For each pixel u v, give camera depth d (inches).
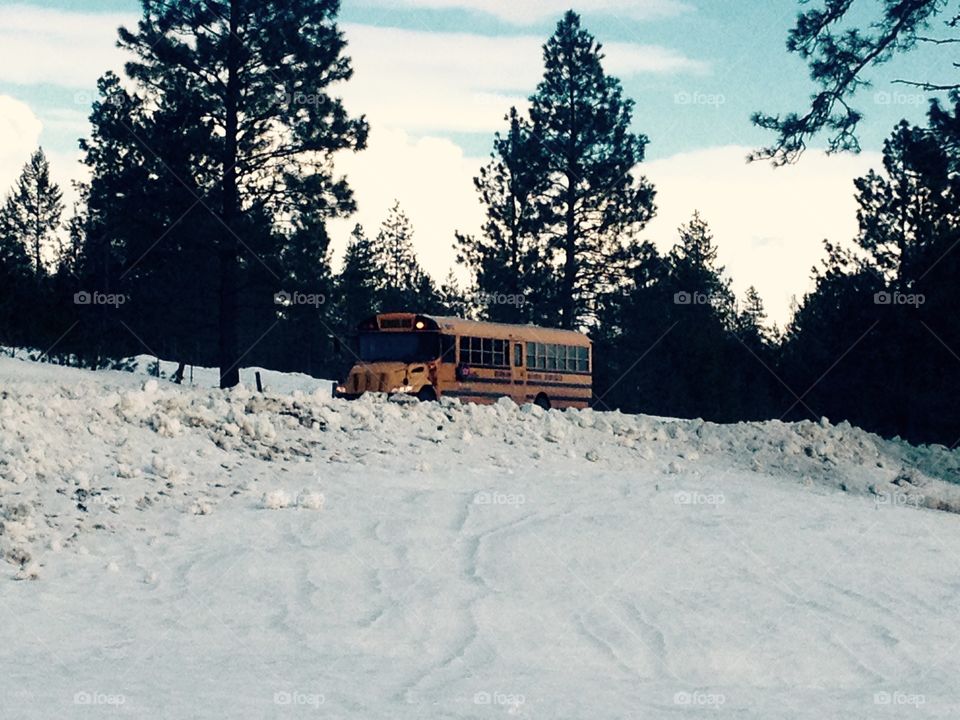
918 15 1275.8
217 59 1744.6
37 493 609.9
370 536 613.6
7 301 1633.9
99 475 654.5
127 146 1775.3
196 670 410.9
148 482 658.2
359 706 372.5
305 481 716.7
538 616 515.5
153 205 1688.0
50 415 723.4
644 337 2228.1
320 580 538.6
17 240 3518.7
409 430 882.1
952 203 1552.7
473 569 572.7
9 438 663.8
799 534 704.4
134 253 1793.8
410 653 455.8
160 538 584.1
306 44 1758.1
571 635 494.9
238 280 1768.0
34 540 556.1
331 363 2891.2
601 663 465.7
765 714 399.2
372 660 442.0
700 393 2188.7
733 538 676.1
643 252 2283.5
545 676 438.6
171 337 2245.3
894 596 593.3
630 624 514.6
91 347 1726.1
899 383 1561.3
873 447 1082.7
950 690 454.9
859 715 406.0
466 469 808.3
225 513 633.6
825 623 537.6
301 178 1785.2
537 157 2292.1
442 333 1291.8
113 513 605.0
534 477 811.4
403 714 365.1
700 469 932.6
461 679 423.2
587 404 1526.8
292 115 1759.4
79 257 2135.8
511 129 2349.9
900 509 847.7
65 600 490.9
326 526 623.8
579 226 2322.8
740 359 2297.0
